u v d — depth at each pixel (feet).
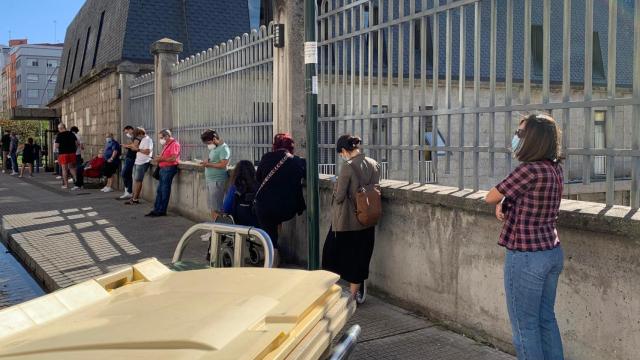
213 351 6.29
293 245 23.03
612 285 11.37
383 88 18.89
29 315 7.97
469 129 34.17
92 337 6.79
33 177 77.10
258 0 69.26
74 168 57.67
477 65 15.10
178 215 36.96
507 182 10.48
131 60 57.06
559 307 12.46
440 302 15.66
